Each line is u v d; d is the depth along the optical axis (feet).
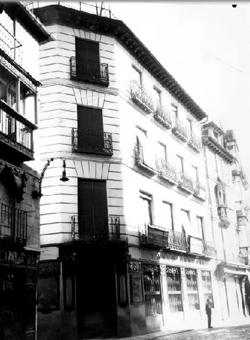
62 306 59.00
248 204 144.36
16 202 47.85
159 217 80.33
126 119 75.25
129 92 78.54
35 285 49.90
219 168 123.95
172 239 82.64
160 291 74.69
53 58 70.74
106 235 64.75
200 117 112.57
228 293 109.50
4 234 44.78
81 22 73.97
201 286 93.15
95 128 70.44
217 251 108.06
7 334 43.91
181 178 93.45
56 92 68.95
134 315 64.23
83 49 74.02
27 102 52.42
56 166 65.31
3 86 48.37
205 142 115.24
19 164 49.57
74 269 60.59
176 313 78.64
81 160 67.05
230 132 141.69
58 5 70.95
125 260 64.28
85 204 65.77
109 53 75.82
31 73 55.31
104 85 72.95
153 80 89.66
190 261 90.84
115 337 60.49
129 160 73.15
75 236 62.85
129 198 70.69
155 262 74.90
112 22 75.25
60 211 63.26
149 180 79.30
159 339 57.31
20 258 47.34
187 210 94.73
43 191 64.39
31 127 49.93
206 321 90.12
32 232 50.42
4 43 47.70
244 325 84.07
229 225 122.83
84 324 61.05
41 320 58.90
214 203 114.11
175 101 99.71
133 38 79.46
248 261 128.26
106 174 68.28
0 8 49.60
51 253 61.46
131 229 69.10
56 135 66.80
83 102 70.49
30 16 53.88
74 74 70.85
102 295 63.00
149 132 83.15
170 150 91.50
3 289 44.39
